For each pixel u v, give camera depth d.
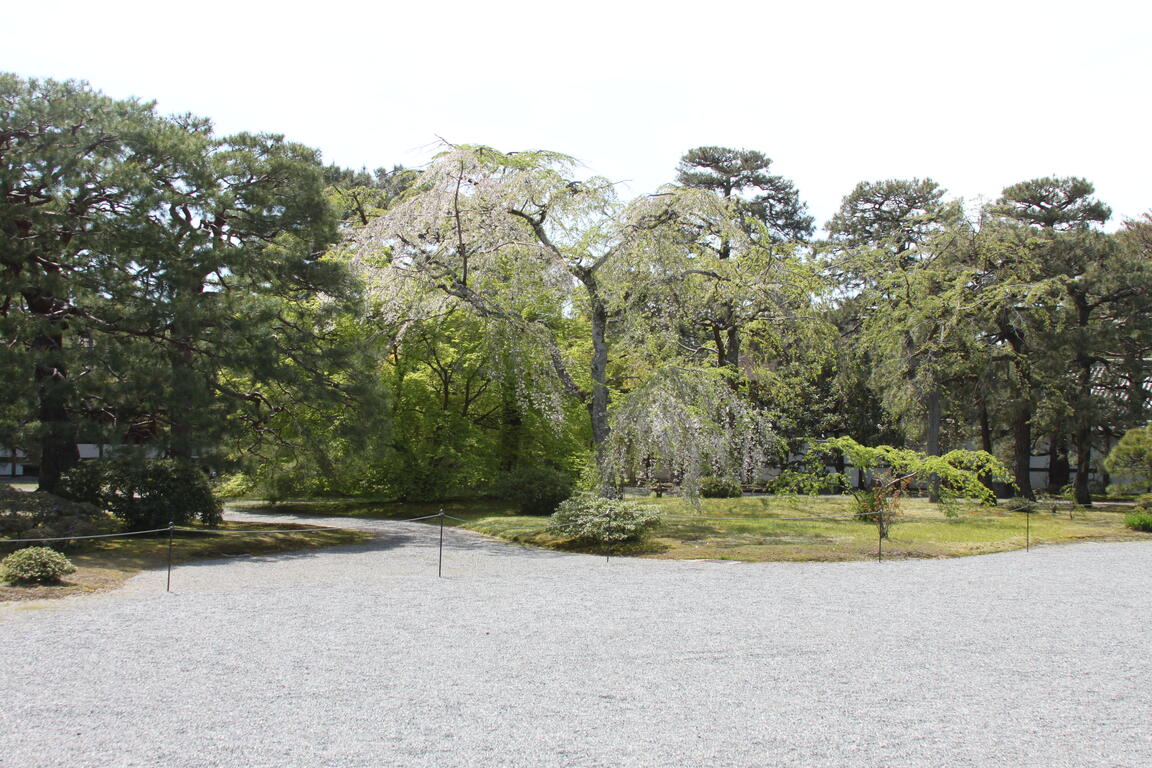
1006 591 11.88
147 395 15.54
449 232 19.67
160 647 8.01
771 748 5.55
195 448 15.95
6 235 14.71
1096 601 11.16
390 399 19.36
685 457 18.47
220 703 6.32
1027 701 6.68
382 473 25.69
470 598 10.86
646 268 20.31
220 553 15.16
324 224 17.98
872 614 10.08
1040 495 33.66
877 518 17.88
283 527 19.92
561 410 20.23
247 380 19.42
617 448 19.33
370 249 19.56
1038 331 29.27
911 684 7.10
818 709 6.38
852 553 15.56
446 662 7.57
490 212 19.00
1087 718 6.29
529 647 8.17
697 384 19.39
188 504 16.67
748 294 23.25
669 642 8.46
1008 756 5.49
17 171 14.82
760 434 21.25
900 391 29.17
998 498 34.84
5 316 14.94
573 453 27.34
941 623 9.60
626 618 9.63
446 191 18.88
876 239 42.72
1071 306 30.89
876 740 5.74
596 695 6.64
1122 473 26.89
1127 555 16.27
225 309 16.34
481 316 20.23
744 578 12.88
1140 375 31.50
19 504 14.38
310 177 17.61
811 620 9.67
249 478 24.55
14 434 14.72
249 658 7.63
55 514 14.45
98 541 14.64
